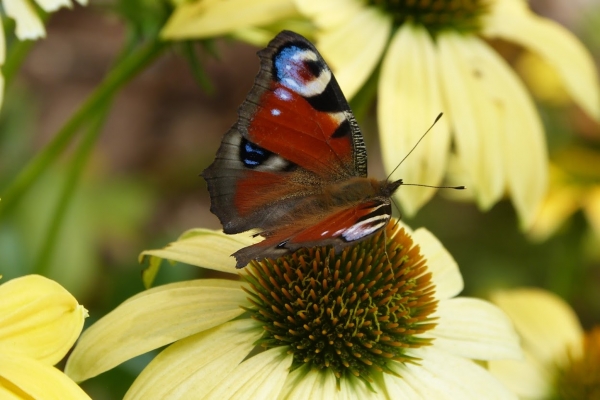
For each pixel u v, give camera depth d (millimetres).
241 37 560
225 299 501
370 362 498
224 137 500
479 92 560
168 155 856
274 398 490
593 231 635
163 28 543
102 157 748
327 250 503
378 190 503
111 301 582
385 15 561
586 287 687
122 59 558
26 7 514
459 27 568
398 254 506
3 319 480
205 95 909
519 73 746
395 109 547
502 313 519
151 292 500
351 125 509
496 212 687
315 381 495
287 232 488
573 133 671
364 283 502
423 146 546
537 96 714
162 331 494
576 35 873
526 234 681
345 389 496
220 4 541
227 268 504
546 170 562
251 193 500
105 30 933
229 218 498
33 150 810
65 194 564
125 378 554
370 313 501
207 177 499
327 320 499
